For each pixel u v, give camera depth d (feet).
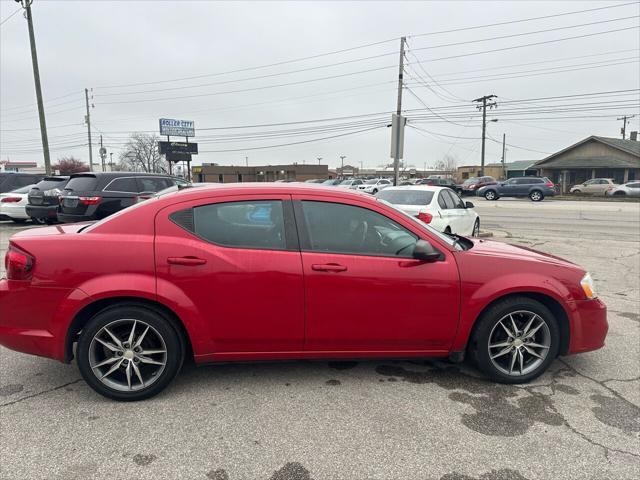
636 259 28.32
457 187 128.57
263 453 8.29
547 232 43.50
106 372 10.09
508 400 10.37
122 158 247.91
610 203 93.91
